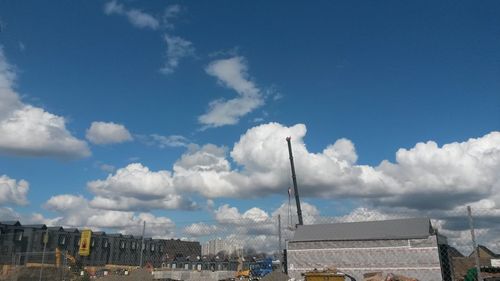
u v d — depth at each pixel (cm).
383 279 3909
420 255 4197
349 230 4725
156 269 3103
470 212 1388
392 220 4662
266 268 4647
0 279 2330
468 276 3034
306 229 4997
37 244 4703
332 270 3272
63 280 2269
